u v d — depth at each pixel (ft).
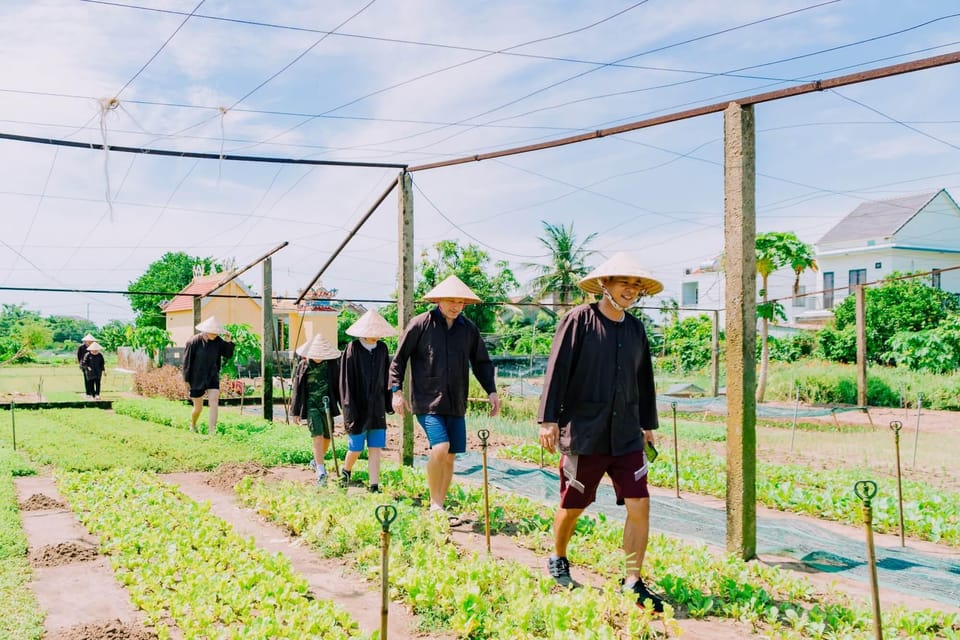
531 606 14.88
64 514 24.59
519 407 62.54
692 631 14.93
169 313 132.36
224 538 20.75
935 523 24.02
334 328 121.19
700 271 149.38
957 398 71.82
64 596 16.75
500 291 136.05
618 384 16.30
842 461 39.93
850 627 14.49
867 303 98.99
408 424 33.96
